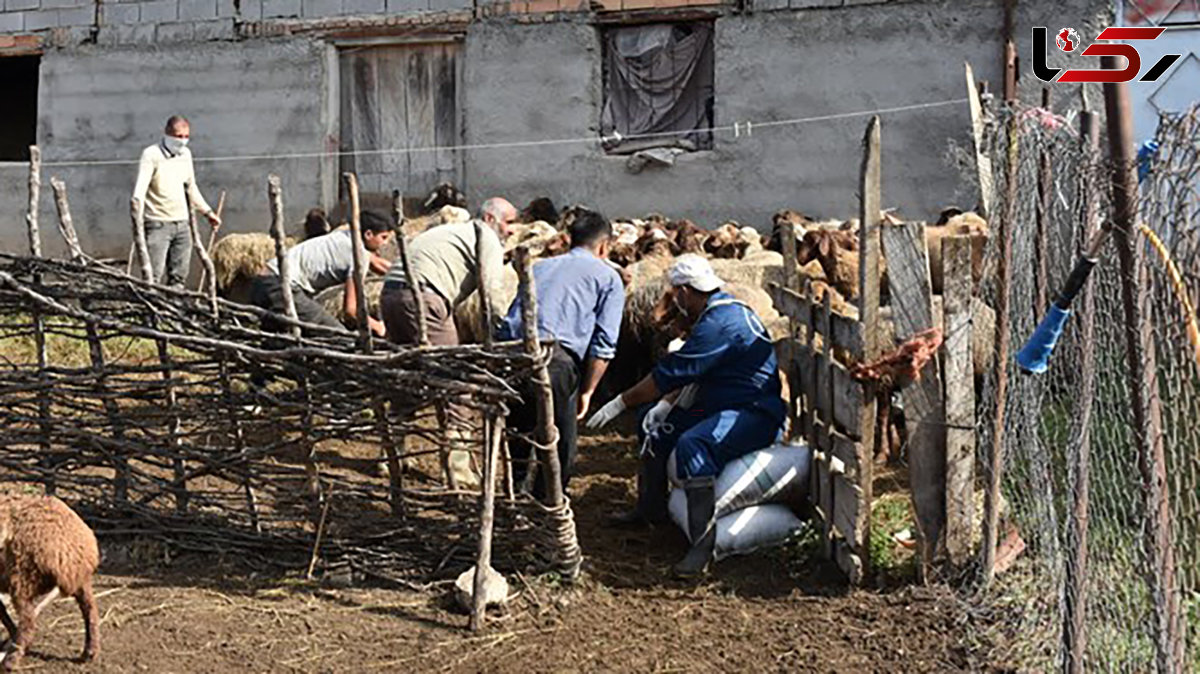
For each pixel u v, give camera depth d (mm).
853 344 5285
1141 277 3219
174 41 14242
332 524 5617
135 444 5762
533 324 5117
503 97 13273
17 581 4418
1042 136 4793
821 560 5648
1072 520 3916
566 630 5012
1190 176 3090
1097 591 4254
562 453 5910
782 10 12406
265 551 5754
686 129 12992
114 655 4750
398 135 13805
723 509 5758
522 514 5422
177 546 5855
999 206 5398
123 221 14586
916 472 5250
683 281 5957
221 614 5199
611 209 13047
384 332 6816
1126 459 4281
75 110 14641
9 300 5785
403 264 5336
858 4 12180
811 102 12375
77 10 14562
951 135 11961
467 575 5266
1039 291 4805
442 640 4949
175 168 11055
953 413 5168
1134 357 3236
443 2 13406
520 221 12875
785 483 5852
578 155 13109
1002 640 4719
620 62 13070
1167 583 3289
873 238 5148
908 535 5746
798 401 6312
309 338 5555
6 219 14930
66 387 5770
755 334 5926
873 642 4824
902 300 5164
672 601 5316
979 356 7012
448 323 6594
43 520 4430
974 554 5293
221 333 5551
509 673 4637
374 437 6043
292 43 13852
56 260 5742
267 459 5660
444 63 13625
